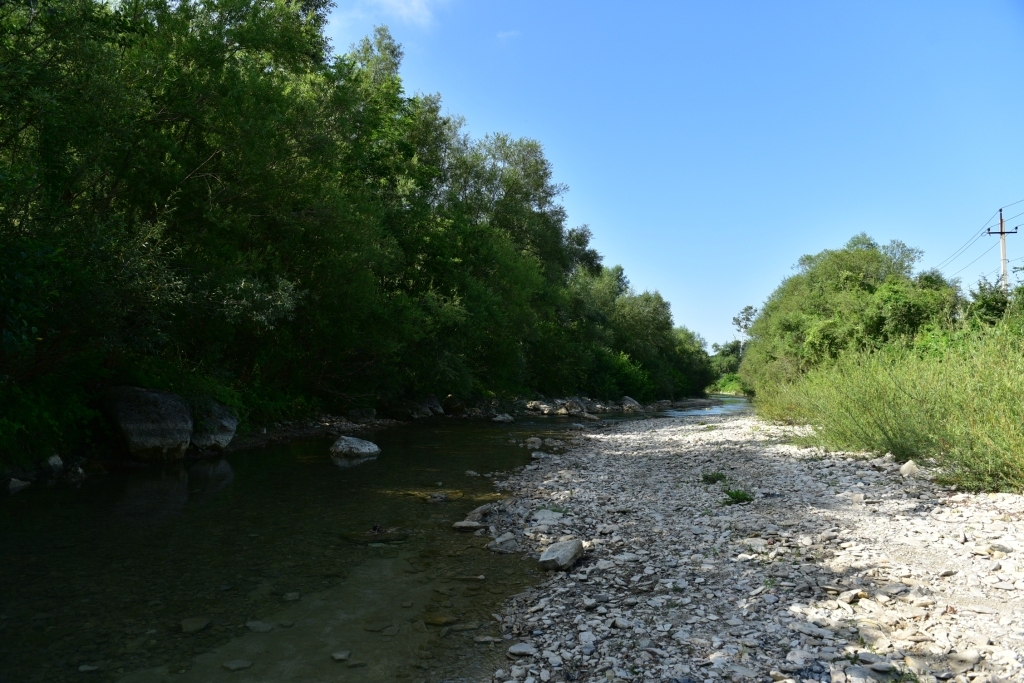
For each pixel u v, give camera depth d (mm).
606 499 11969
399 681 5262
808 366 34062
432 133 37125
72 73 12547
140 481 12945
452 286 31016
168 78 15477
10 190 11203
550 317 42844
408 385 29734
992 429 10562
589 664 5418
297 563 8312
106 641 5910
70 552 8375
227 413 17625
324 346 24094
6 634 5996
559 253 44062
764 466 14305
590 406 46156
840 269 60156
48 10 11930
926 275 36906
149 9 15445
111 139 13375
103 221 13609
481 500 12312
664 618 6281
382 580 7762
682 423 29953
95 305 12469
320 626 6375
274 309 16266
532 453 18656
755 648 5484
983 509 9250
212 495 11914
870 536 8391
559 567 8078
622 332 64688
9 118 12188
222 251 16609
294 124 17844
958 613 5988
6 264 10195
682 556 8188
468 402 34406
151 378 16438
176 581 7516
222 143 16250
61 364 14211
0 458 12258
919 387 13859
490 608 6898
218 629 6250
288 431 21359
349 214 20016
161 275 13281
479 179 39000
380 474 14672
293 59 18547
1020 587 6508
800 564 7520
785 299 64875
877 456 13867
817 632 5695
